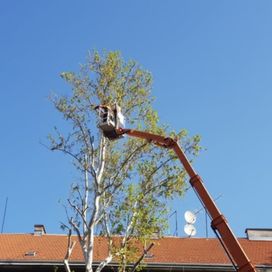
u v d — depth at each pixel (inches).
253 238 1502.2
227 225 732.0
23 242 1462.8
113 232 985.5
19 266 1336.1
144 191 1021.2
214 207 744.3
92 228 954.1
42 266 1331.2
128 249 973.8
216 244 1443.2
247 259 708.7
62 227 954.7
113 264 1256.2
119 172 1026.7
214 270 1322.6
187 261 1342.3
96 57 1085.1
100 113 811.4
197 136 1055.6
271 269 1328.7
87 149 1033.5
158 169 1039.6
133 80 1085.1
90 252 935.7
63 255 1371.8
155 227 992.2
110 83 1072.8
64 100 1055.0
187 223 1492.4
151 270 1326.3
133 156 1051.3
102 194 1004.6
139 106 1071.0
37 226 1529.3
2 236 1504.7
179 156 794.8
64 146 1034.1
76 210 963.3
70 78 1068.5
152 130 1059.3
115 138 820.6
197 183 766.5
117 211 995.9
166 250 1402.6
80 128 1045.8
